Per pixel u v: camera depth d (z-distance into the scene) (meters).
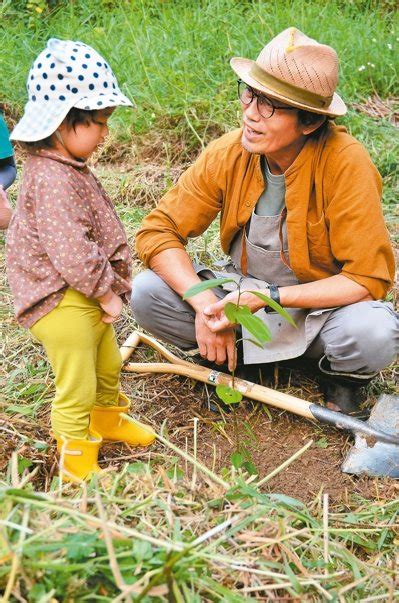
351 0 6.58
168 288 2.77
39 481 2.36
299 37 2.38
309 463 2.62
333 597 1.93
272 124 2.37
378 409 2.66
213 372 2.79
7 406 2.69
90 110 2.09
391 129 4.87
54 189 2.08
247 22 5.76
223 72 5.16
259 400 2.71
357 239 2.50
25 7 6.46
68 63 2.07
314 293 2.57
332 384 2.82
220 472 2.53
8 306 3.40
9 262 2.22
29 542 1.71
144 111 4.95
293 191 2.50
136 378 2.98
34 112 2.11
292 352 2.73
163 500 2.07
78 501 1.96
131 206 4.31
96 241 2.25
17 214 2.19
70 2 6.33
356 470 2.53
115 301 2.24
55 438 2.46
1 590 1.67
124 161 4.70
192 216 2.75
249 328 2.08
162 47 5.38
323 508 2.25
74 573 1.72
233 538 1.98
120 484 2.21
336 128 2.55
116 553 1.77
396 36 5.89
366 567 2.10
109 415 2.56
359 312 2.57
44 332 2.22
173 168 4.56
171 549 1.79
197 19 5.79
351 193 2.47
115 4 6.47
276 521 2.08
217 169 2.66
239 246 2.80
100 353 2.44
